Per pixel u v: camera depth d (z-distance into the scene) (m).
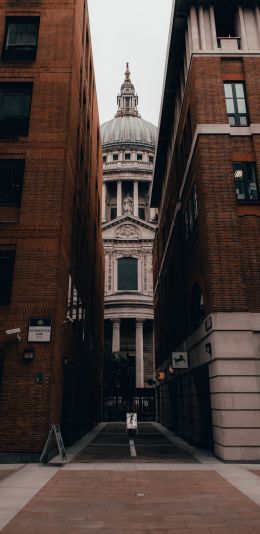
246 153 16.53
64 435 18.05
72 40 18.77
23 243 15.50
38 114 17.44
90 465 12.84
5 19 19.20
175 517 7.27
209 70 17.64
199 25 18.53
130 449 17.23
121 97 108.25
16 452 13.13
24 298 14.79
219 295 14.58
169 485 9.84
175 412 27.23
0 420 13.42
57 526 6.73
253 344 14.05
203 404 17.47
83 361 23.64
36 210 15.94
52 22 19.05
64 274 16.45
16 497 8.64
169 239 26.38
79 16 20.73
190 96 18.41
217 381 13.83
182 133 20.91
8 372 13.96
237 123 17.09
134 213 82.31
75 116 19.38
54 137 17.06
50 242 15.52
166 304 29.25
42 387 13.82
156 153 28.17
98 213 34.97
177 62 21.31
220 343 14.03
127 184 86.88
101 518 7.19
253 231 15.54
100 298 39.94
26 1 19.38
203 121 16.81
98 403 37.44
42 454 12.84
